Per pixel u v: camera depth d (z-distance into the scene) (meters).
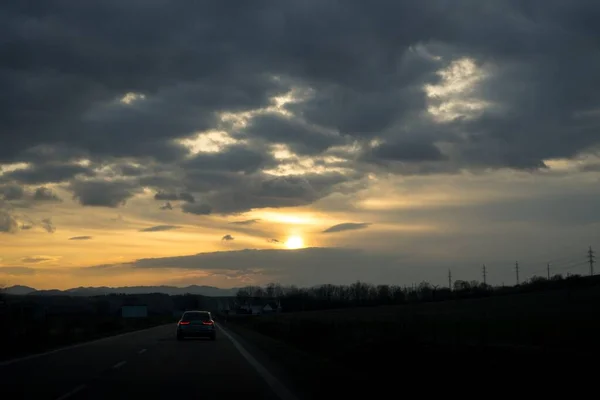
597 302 54.81
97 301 103.19
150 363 20.20
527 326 30.00
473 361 15.72
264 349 27.78
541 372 12.82
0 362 20.27
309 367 19.09
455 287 116.12
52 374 16.69
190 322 35.78
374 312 78.31
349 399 12.71
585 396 10.85
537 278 96.75
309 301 133.38
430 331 29.48
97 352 25.05
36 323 33.66
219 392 13.54
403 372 15.60
